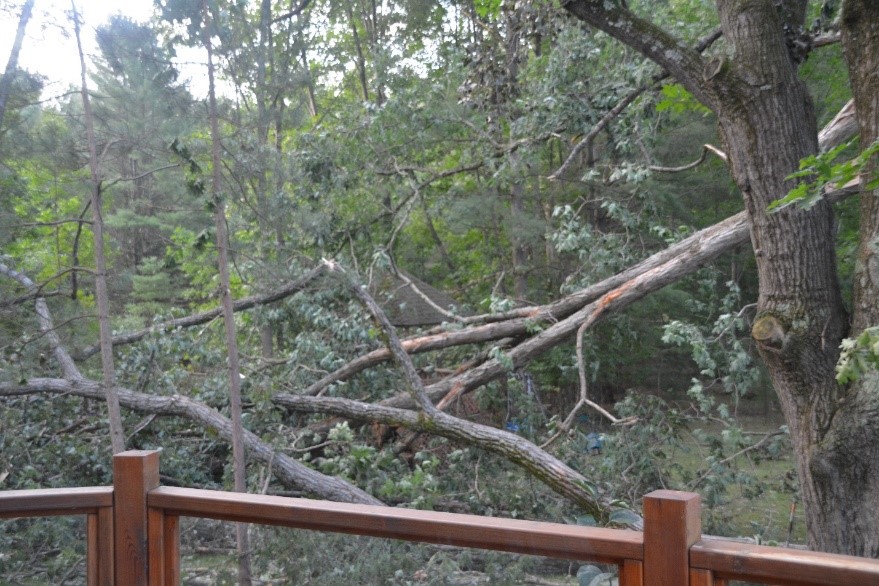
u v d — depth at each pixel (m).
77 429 9.21
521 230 14.88
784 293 5.17
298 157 10.98
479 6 9.31
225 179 8.04
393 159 12.48
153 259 16.59
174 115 7.49
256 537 2.37
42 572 2.50
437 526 2.05
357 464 7.88
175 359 9.43
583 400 8.45
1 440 8.15
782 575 1.65
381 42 14.89
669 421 8.16
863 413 4.76
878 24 4.82
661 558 1.78
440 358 11.35
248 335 11.32
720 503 7.54
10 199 9.12
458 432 7.79
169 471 8.55
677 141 14.93
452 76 12.12
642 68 8.69
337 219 11.77
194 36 7.45
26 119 7.87
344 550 2.26
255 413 8.70
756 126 5.21
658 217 11.71
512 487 7.74
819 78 12.57
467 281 19.22
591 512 6.74
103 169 8.05
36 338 8.54
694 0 12.26
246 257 9.31
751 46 5.24
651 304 14.09
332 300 10.07
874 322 4.81
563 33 9.71
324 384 9.52
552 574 1.97
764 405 12.49
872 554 4.77
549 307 9.48
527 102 10.20
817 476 4.96
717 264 15.07
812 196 3.42
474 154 12.69
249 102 8.11
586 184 14.47
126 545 2.38
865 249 4.96
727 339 9.26
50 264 16.95
